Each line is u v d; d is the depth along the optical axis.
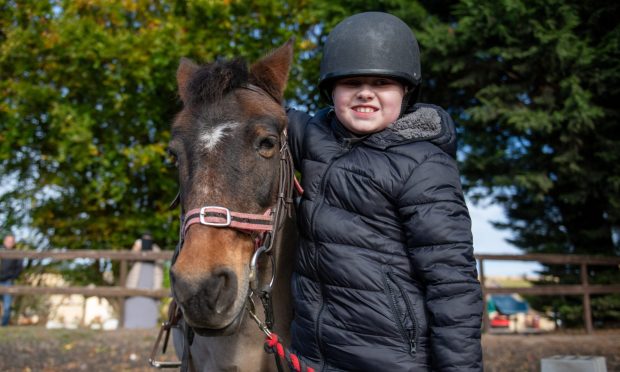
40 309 10.16
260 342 1.96
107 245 10.98
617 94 8.73
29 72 10.52
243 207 1.66
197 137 1.69
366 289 1.67
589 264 8.98
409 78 1.82
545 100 8.43
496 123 9.56
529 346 7.18
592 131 8.70
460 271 1.63
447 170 1.74
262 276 1.94
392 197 1.72
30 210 10.80
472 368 1.56
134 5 10.85
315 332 1.73
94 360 6.20
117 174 10.01
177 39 10.16
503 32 8.28
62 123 9.67
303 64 10.43
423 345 1.67
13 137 10.20
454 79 9.70
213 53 10.37
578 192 8.77
